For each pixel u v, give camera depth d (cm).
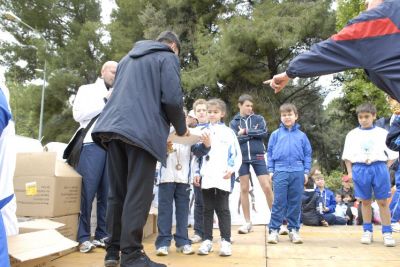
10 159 215
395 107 399
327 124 1808
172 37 346
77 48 2041
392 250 428
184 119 312
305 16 1391
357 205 786
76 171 406
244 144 545
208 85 1476
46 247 287
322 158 1848
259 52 1470
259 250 421
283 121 505
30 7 2195
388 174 472
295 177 483
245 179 551
